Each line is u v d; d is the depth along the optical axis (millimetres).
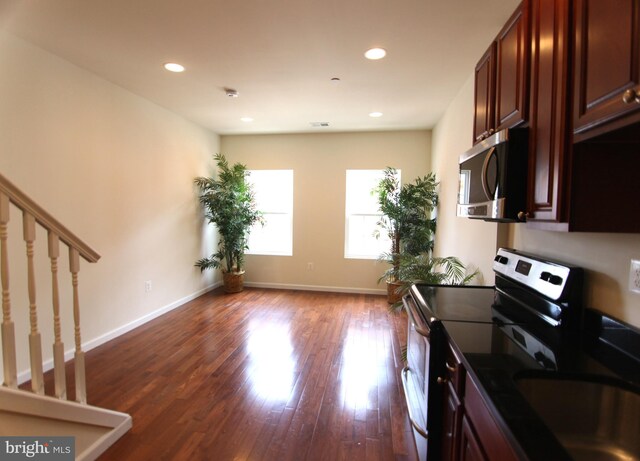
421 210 4414
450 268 2682
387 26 2057
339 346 3078
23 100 2324
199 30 2137
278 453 1731
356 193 5121
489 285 2182
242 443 1800
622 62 758
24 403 1467
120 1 1834
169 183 4000
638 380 916
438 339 1364
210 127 4762
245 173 4969
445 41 2232
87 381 2414
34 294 1546
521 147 1315
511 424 718
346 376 2531
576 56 967
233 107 3781
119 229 3238
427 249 4285
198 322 3678
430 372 1380
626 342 1053
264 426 1943
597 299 1206
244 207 4773
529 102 1287
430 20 1985
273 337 3275
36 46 2385
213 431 1895
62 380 1675
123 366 2645
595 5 871
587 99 913
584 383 946
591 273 1236
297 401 2197
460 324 1358
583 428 930
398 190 4668
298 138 5086
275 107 3750
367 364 2727
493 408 789
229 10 1906
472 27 2057
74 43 2334
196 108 3842
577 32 960
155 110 3705
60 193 2611
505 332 1271
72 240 1711
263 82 3000
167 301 4039
